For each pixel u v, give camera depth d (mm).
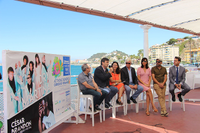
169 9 5578
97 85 4184
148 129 3498
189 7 5500
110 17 5637
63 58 3754
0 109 2545
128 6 5059
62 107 3627
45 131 2895
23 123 2354
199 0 4980
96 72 4188
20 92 2312
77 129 3531
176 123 3854
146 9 5426
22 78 2363
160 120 4086
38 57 2787
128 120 4109
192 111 4820
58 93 3488
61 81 3633
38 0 4086
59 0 4254
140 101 5027
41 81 2867
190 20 6922
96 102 3883
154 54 167500
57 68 3475
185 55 147625
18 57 2283
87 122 3990
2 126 2348
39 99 2766
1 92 2803
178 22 7098
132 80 4844
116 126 3691
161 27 7410
